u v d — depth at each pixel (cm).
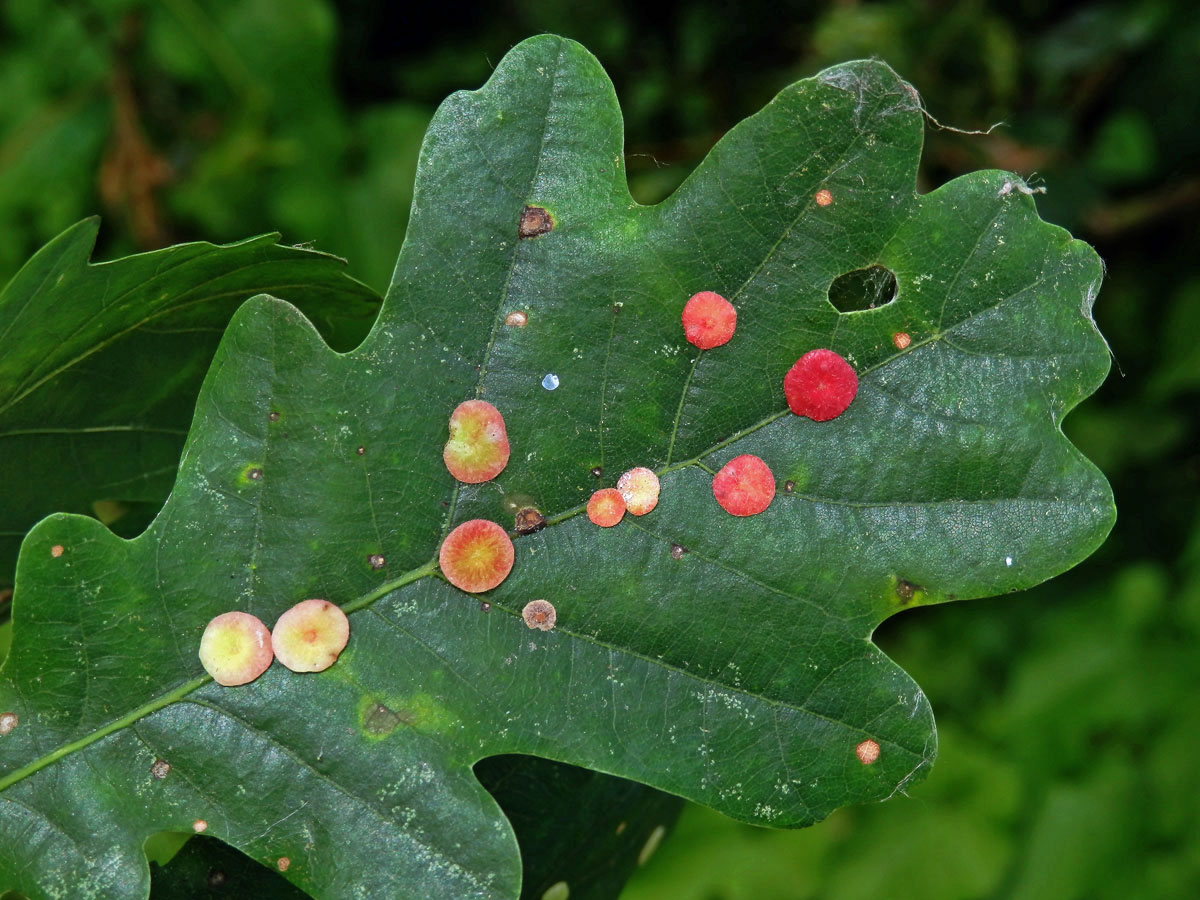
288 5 24
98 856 12
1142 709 22
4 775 12
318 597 13
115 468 15
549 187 13
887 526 13
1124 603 23
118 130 24
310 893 12
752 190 13
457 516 13
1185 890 20
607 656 13
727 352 13
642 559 13
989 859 21
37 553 12
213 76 24
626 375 13
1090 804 21
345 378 13
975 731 23
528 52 12
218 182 24
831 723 13
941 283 13
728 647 13
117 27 24
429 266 13
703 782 13
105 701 13
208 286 14
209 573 13
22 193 24
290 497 13
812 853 22
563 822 15
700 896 22
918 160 13
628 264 13
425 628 13
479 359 13
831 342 13
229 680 13
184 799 13
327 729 13
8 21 24
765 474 13
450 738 13
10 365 14
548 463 13
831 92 12
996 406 13
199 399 12
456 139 12
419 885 12
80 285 13
